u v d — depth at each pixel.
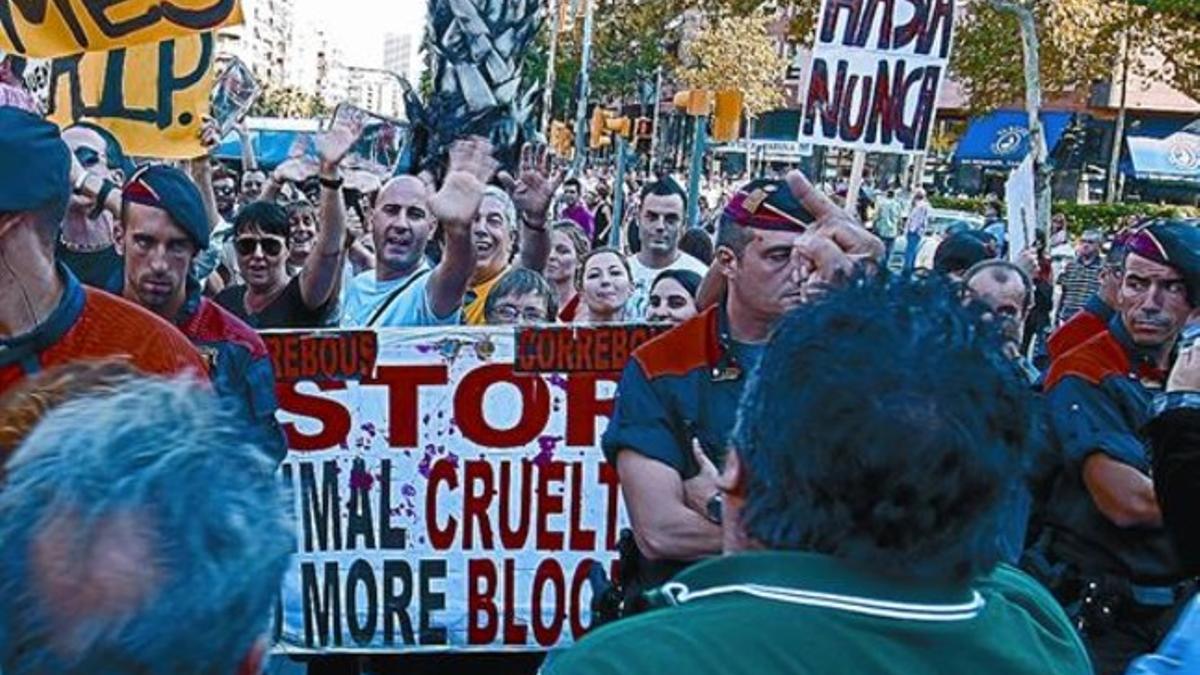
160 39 5.21
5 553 1.16
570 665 1.42
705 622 1.42
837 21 5.48
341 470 3.94
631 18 30.64
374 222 5.16
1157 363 3.52
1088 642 3.42
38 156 2.29
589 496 3.94
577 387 3.89
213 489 1.22
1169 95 39.75
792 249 2.81
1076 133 40.06
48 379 1.45
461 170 4.96
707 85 37.16
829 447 1.42
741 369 2.89
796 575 1.43
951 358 1.47
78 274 4.32
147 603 1.14
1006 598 1.61
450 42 7.23
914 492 1.40
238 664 1.20
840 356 1.47
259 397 3.36
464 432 3.92
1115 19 21.86
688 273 5.27
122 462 1.20
